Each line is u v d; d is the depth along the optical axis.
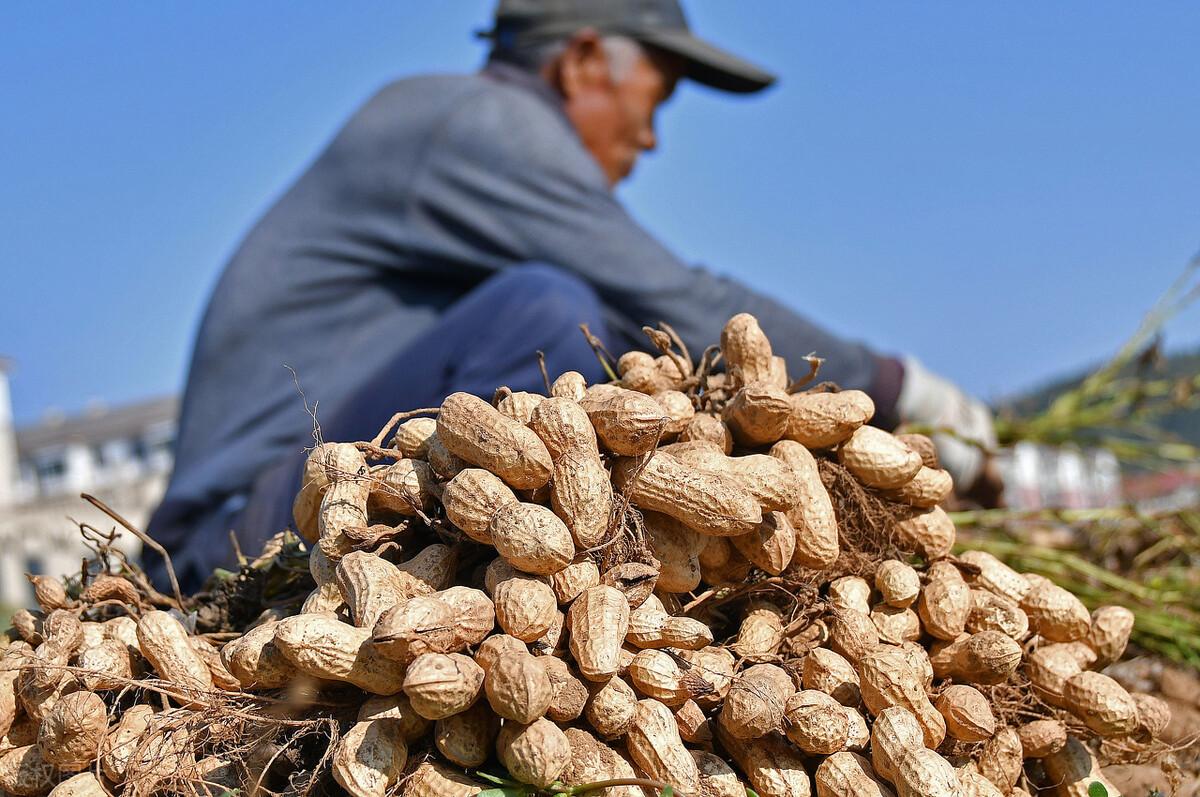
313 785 1.53
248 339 3.68
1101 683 1.78
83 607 1.89
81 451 36.03
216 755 1.59
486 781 1.51
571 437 1.64
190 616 2.03
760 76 4.65
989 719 1.65
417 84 3.86
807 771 1.62
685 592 1.79
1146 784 2.27
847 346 3.70
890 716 1.59
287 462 3.25
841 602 1.86
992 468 4.05
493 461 1.61
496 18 4.32
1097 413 4.55
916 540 1.94
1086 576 3.43
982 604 1.86
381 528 1.68
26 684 1.68
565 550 1.53
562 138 3.75
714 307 3.67
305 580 2.09
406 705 1.51
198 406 3.67
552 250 3.65
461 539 1.67
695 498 1.63
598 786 1.47
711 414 2.02
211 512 3.41
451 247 3.71
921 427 3.39
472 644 1.51
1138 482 4.74
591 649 1.50
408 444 1.80
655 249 3.70
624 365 2.08
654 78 4.38
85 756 1.58
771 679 1.63
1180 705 2.75
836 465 1.92
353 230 3.74
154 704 1.75
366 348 3.71
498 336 3.10
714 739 1.68
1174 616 3.07
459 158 3.69
